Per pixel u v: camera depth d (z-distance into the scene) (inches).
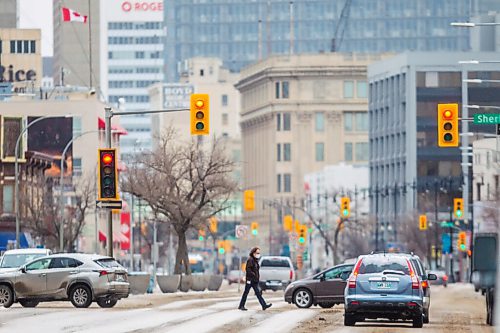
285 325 2815.0
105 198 3811.5
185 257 5684.1
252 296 4729.3
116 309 3440.0
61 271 3526.1
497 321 2178.9
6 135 7145.7
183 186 5944.9
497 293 2224.4
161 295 4724.4
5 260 3981.3
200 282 5684.1
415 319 2822.3
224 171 5728.3
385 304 2763.3
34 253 4010.8
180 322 2869.1
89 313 3198.8
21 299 3523.6
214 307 3631.9
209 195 5812.0
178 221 5659.5
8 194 7091.5
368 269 2792.8
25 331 2559.1
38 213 6953.7
